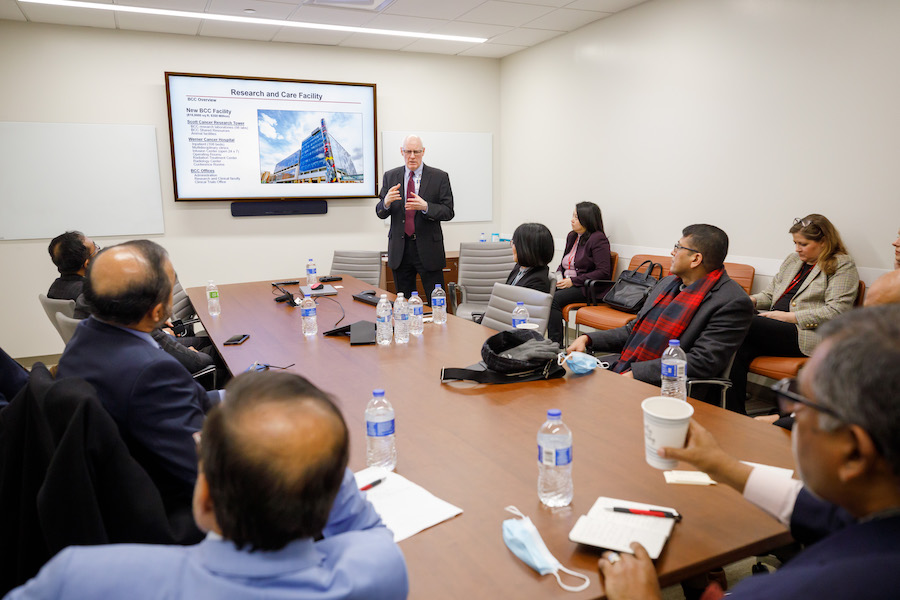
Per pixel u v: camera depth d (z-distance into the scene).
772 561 2.16
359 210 5.91
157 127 5.08
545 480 1.32
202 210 5.32
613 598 0.95
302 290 3.81
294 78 5.43
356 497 0.97
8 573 1.23
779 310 3.50
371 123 5.75
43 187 4.80
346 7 4.35
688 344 2.42
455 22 4.85
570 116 5.42
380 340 2.61
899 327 0.62
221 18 4.57
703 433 1.14
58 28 4.68
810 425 0.67
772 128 3.74
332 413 0.69
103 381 1.34
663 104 4.48
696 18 4.14
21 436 1.23
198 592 0.62
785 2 3.58
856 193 3.33
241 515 0.62
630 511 1.17
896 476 0.60
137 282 1.39
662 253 4.63
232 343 2.62
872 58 3.19
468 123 6.25
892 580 0.58
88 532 1.12
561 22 4.95
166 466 1.35
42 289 4.90
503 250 4.69
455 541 1.12
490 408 1.78
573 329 5.56
